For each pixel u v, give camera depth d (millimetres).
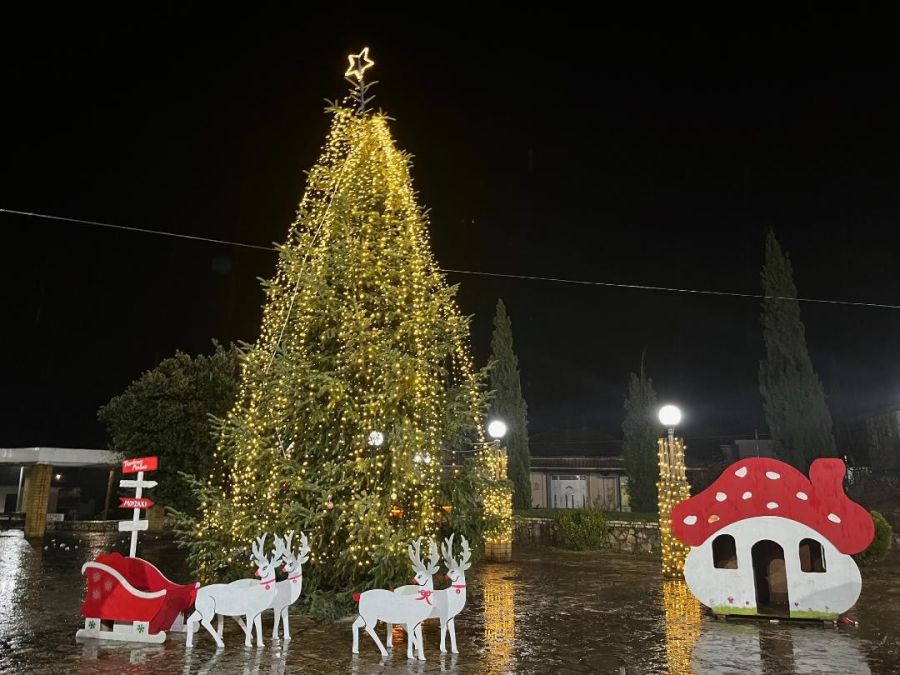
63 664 6434
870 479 18500
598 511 17234
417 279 9992
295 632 7883
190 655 6801
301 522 8781
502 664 6469
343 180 10430
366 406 9000
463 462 10578
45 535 23250
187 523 9578
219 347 22406
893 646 7207
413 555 7070
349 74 11391
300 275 9688
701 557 8875
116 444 21625
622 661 6574
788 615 8500
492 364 10656
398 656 6781
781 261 17688
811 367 16797
